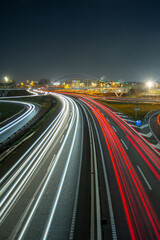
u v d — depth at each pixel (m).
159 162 15.43
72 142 20.66
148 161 15.56
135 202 9.96
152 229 8.04
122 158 16.14
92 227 8.20
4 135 27.11
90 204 9.79
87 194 10.72
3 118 41.41
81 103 61.47
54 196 10.59
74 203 9.92
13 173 13.55
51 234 7.84
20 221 8.64
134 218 8.75
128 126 28.97
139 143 20.45
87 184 11.84
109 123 30.97
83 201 10.07
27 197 10.55
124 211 9.24
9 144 23.41
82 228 8.16
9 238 7.62
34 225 8.37
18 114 44.75
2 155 17.14
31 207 9.66
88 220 8.64
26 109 51.34
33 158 16.27
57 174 13.27
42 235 7.80
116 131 25.62
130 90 113.19
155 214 9.01
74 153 17.33
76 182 12.12
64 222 8.54
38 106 56.41
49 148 18.81
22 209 9.52
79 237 7.66
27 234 7.85
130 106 54.78
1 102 65.88
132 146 19.38
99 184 11.88
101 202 9.98
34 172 13.64
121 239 7.52
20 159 16.11
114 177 12.77
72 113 41.84
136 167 14.35
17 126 32.41
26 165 14.88
